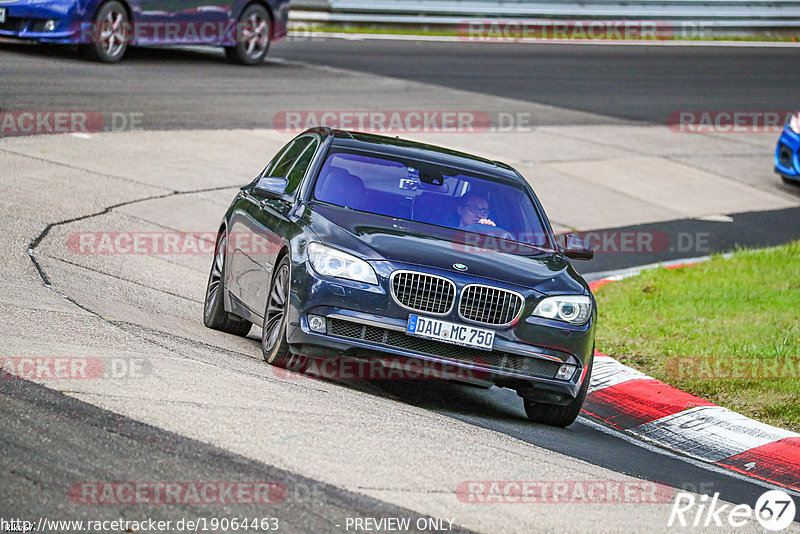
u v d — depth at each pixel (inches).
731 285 1740.9
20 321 985.5
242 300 1162.6
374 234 1026.1
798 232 2295.8
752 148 3034.0
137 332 1047.0
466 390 1163.9
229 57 3157.0
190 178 1994.3
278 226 1080.8
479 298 989.8
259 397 866.1
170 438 733.3
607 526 717.3
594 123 3019.2
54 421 733.9
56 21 2669.8
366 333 980.6
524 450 890.7
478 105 3006.9
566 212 2218.3
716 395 1211.2
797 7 4707.2
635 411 1163.3
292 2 4099.4
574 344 1015.6
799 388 1224.2
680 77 3779.5
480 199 1145.4
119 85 2573.8
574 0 4419.3
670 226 2239.2
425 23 4212.6
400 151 1189.7
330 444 777.6
